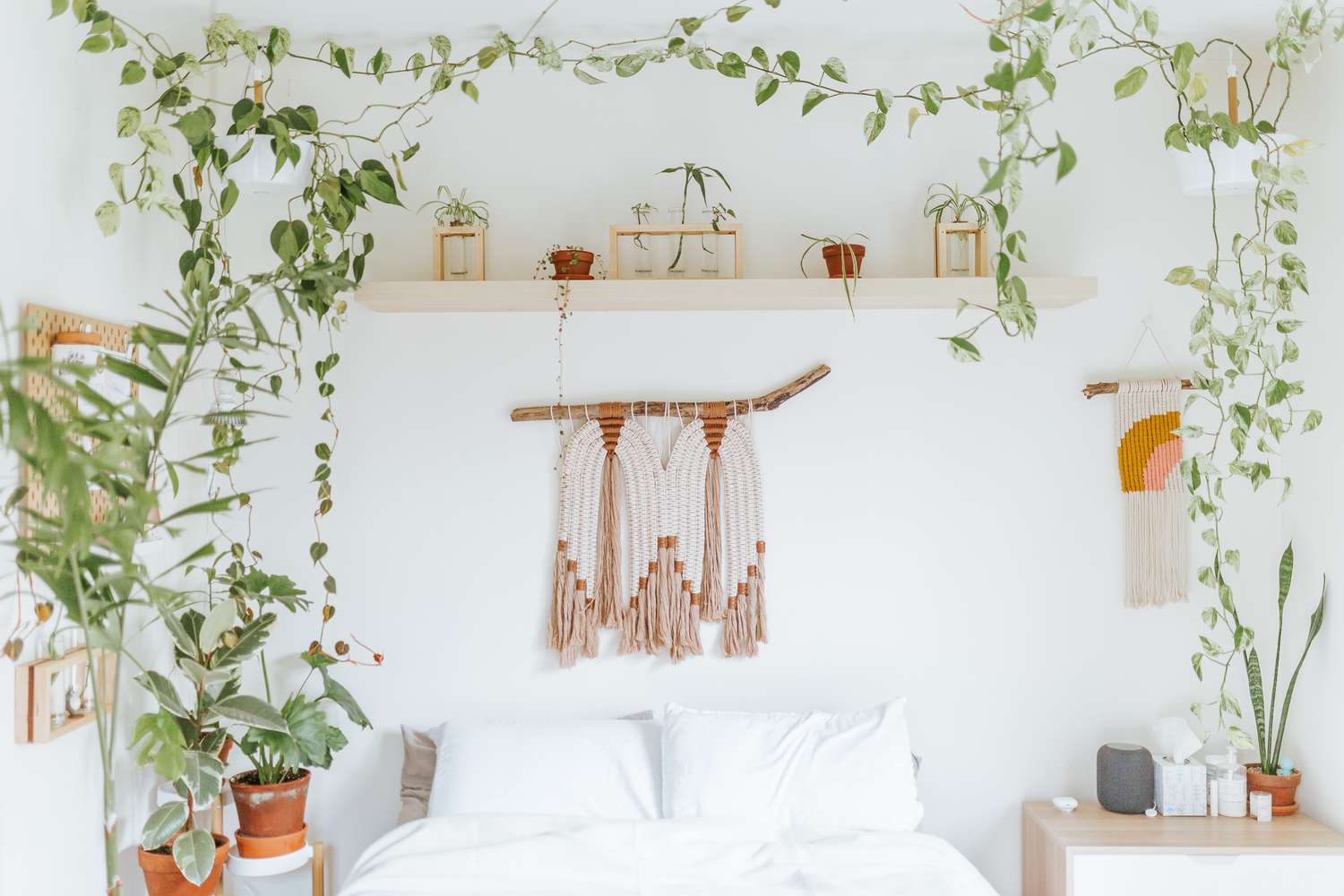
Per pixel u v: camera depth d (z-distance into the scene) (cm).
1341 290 271
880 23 271
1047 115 302
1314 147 238
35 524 210
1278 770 283
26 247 211
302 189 269
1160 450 296
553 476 302
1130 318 301
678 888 225
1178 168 258
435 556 302
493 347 303
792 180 302
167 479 275
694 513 299
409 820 274
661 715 300
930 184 301
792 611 301
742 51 292
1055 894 265
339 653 296
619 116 303
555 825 244
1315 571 281
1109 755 285
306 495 300
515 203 303
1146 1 257
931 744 300
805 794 255
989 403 302
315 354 301
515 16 265
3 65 204
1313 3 254
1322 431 279
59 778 223
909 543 302
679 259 286
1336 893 255
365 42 282
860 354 303
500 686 300
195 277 231
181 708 224
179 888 232
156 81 265
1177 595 296
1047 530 301
